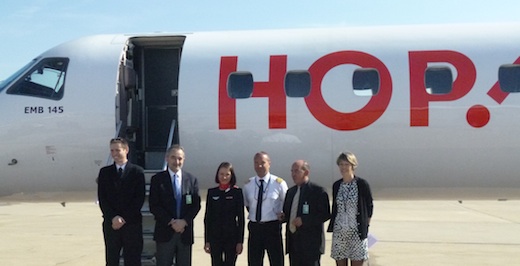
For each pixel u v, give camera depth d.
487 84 9.17
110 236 7.72
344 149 9.34
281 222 7.91
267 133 9.46
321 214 7.51
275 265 7.88
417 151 9.25
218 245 7.86
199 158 9.69
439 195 9.84
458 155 9.22
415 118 9.19
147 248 9.04
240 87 9.62
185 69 9.79
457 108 9.15
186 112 9.66
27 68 10.24
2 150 9.91
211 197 7.89
